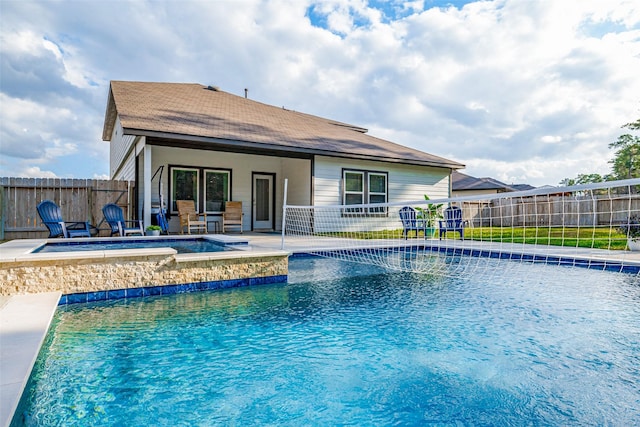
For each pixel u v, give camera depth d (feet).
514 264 23.97
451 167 47.52
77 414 7.02
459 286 17.94
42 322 9.70
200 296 15.57
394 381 8.48
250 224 42.42
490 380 8.54
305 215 38.91
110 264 14.56
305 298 15.67
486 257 26.78
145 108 33.40
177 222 37.60
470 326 12.25
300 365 9.32
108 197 31.86
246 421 6.86
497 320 12.84
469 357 9.86
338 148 38.09
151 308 13.76
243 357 9.75
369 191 42.16
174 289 15.85
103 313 13.07
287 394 7.87
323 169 38.60
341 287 17.66
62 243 22.61
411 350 10.30
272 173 43.88
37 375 8.34
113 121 50.80
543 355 9.96
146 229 27.76
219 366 9.20
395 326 12.25
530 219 45.57
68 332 11.30
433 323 12.57
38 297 12.57
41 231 30.01
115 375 8.63
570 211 42.09
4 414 5.42
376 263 23.88
